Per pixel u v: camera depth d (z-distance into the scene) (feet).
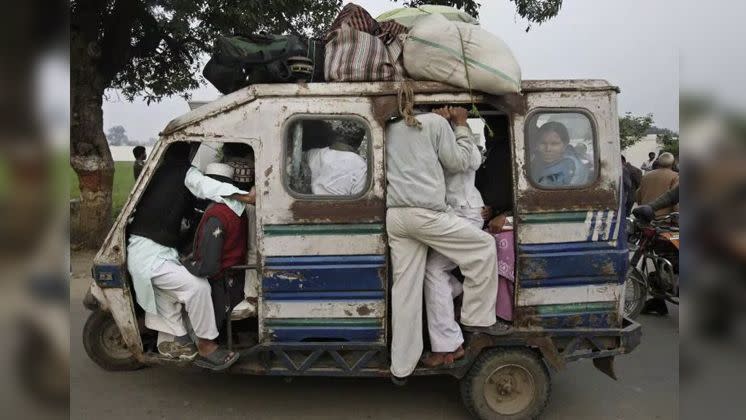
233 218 11.08
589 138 10.87
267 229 10.71
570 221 10.84
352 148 10.98
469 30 10.73
